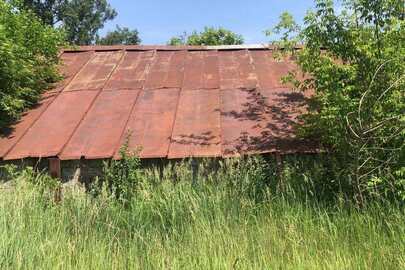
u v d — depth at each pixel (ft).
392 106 23.97
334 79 24.59
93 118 30.91
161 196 24.93
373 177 23.59
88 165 27.91
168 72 36.47
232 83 34.42
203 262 19.88
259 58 38.63
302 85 27.32
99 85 34.83
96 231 22.97
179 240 21.99
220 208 23.57
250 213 23.49
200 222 22.61
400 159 24.07
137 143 28.17
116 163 26.86
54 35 36.19
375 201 23.52
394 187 23.79
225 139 28.07
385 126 23.93
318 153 26.48
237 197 24.08
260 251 20.66
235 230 22.07
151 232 22.82
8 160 27.73
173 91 33.58
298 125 27.37
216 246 20.93
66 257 20.56
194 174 27.20
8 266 19.69
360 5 24.64
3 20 32.14
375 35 24.84
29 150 27.94
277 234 21.79
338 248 20.56
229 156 26.50
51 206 24.84
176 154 26.89
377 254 20.16
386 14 24.64
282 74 35.55
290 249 20.72
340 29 25.07
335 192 25.09
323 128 25.43
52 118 31.22
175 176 26.81
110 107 32.01
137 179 26.40
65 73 37.17
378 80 23.99
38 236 21.65
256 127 29.07
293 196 24.18
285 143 27.27
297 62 26.55
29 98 33.14
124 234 23.04
